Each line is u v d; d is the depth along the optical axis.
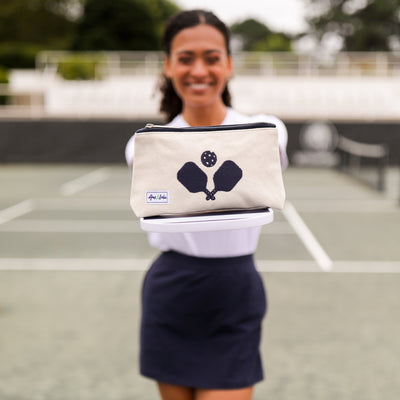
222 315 2.06
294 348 4.23
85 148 21.45
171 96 2.29
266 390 3.55
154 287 2.11
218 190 1.70
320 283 6.00
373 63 30.19
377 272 6.45
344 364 3.95
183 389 2.12
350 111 27.53
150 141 1.70
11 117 21.48
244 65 29.89
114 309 5.18
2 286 5.95
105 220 10.25
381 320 4.84
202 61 1.98
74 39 41.84
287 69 29.91
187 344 2.08
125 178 17.47
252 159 1.71
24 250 7.77
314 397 3.46
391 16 54.06
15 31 49.56
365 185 15.85
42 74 29.73
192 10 2.02
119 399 3.45
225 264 2.05
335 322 4.79
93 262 7.02
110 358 4.07
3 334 4.55
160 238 2.09
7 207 11.87
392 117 22.80
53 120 21.31
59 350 4.21
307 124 21.30
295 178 17.89
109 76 29.52
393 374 3.78
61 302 5.39
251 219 1.67
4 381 3.69
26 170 19.97
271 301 5.38
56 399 3.45
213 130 1.71
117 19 41.16
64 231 9.20
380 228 9.34
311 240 8.38
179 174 1.69
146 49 41.53
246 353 2.07
